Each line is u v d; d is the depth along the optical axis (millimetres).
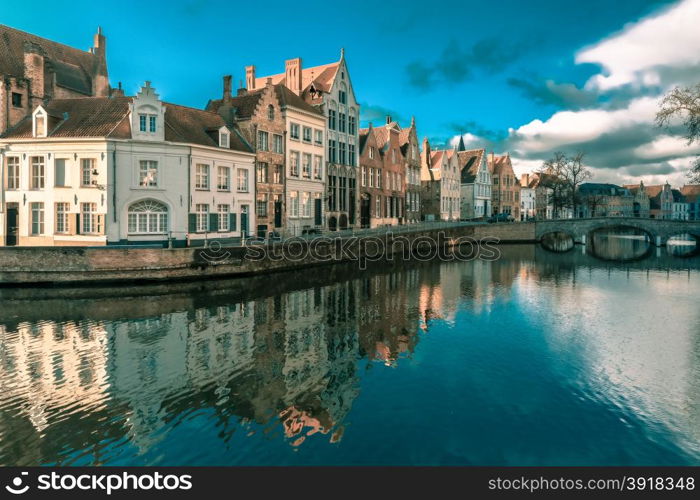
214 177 32406
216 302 22469
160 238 29828
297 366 14492
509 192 91562
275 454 9477
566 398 12203
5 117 30469
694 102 27750
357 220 49344
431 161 71688
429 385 13039
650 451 9703
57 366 14156
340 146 47125
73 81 38094
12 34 35062
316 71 47875
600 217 64375
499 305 23391
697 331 18641
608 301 24625
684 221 61000
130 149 28672
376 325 19344
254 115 35750
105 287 24766
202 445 9781
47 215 29094
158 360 14781
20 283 24688
